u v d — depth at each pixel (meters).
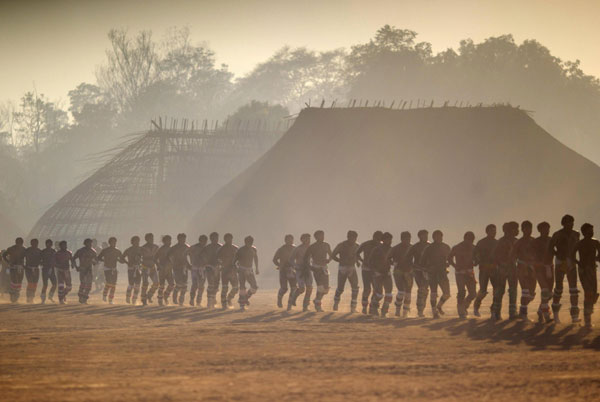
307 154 122.88
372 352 28.67
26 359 27.25
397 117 128.12
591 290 38.56
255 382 22.69
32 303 58.75
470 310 50.81
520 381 22.81
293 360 26.78
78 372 24.50
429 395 20.78
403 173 119.50
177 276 55.22
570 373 24.19
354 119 127.44
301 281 49.06
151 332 35.47
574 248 39.34
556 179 123.50
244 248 50.69
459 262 43.56
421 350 29.20
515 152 125.38
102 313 46.97
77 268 58.50
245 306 52.75
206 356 27.75
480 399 20.30
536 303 56.41
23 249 60.03
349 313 47.00
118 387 21.95
